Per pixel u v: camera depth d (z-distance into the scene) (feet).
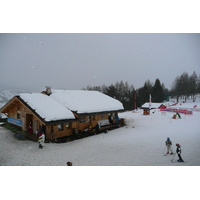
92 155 39.96
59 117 54.03
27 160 36.40
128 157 38.19
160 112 134.62
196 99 275.59
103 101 82.94
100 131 68.90
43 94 71.10
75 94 80.53
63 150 43.88
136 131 67.82
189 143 47.44
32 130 59.88
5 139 52.65
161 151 42.11
